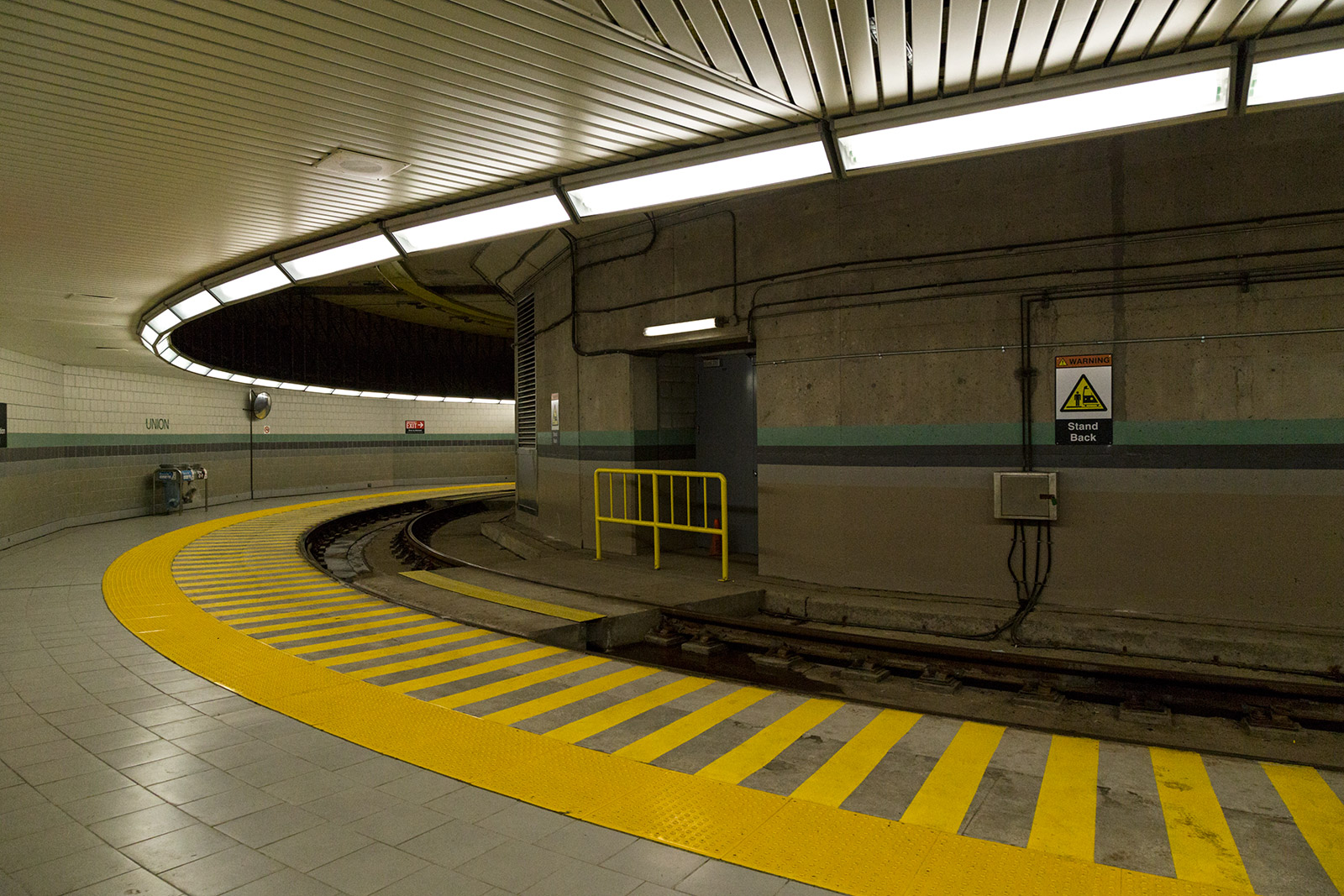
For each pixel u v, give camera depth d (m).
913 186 7.32
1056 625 6.28
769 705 4.63
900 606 6.89
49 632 6.41
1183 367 6.26
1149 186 6.35
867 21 3.83
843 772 3.64
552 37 3.88
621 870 2.76
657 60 4.15
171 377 17.28
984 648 6.26
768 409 8.30
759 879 2.69
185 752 3.88
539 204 6.24
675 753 3.86
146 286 8.64
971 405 7.06
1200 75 4.25
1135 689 5.19
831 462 7.80
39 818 3.19
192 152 5.13
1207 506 6.19
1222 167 6.11
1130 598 6.45
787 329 8.12
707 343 9.14
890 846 2.92
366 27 3.70
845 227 7.69
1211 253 6.15
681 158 5.51
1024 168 6.82
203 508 17.95
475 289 17.06
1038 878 2.69
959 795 3.38
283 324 19.89
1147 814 3.21
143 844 2.97
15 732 4.16
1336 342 5.79
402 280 15.95
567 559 9.70
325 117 4.71
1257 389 6.03
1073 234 6.63
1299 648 5.49
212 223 6.65
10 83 4.11
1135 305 6.42
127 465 15.96
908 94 4.74
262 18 3.58
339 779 3.56
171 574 9.43
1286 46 4.04
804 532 8.03
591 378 10.76
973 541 7.07
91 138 4.85
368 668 5.36
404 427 25.80
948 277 7.16
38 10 3.42
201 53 3.88
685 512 10.59
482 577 8.63
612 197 5.99
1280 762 3.72
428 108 4.66
